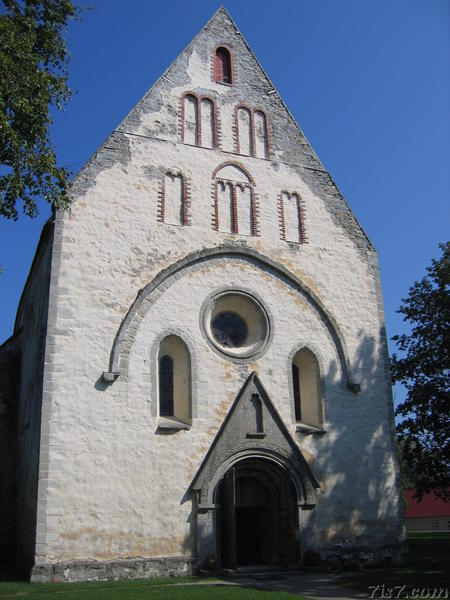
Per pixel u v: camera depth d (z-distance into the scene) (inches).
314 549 998.4
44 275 1025.5
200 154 1131.3
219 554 922.7
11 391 1195.9
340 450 1077.8
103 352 941.8
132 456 912.3
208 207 1103.0
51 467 859.4
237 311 1114.1
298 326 1113.4
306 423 1090.7
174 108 1138.7
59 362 907.4
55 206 959.0
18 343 1242.0
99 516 867.4
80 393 907.4
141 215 1040.8
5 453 1136.8
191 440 962.1
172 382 1022.4
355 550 1027.9
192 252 1059.9
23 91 759.1
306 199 1200.8
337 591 773.3
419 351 1354.6
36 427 914.7
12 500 1097.4
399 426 1355.8
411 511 2829.7
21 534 984.9
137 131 1088.2
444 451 1326.3
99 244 992.2
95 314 954.1
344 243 1209.4
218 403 1002.7
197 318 1031.0
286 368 1077.1
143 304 992.9
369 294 1200.8
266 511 1012.5
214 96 1188.5
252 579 877.2
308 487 1010.1
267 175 1179.9
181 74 1171.9
